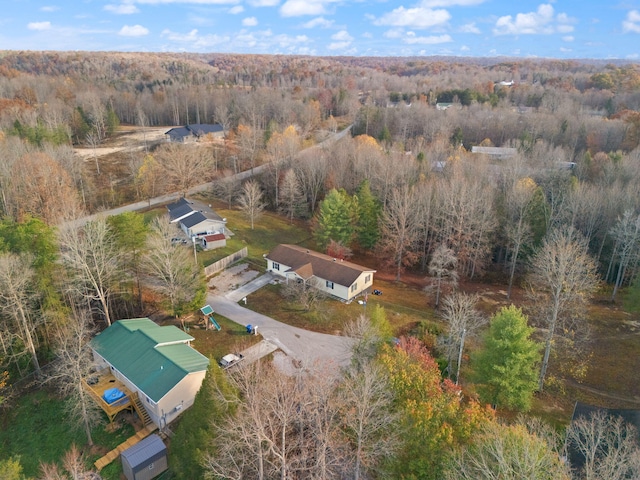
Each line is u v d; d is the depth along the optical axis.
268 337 45.50
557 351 44.31
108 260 44.84
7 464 25.38
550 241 53.25
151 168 81.25
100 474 31.27
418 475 23.41
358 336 37.06
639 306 49.06
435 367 31.56
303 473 26.53
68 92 142.38
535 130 109.12
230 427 26.16
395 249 62.03
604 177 73.81
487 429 22.80
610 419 28.67
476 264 62.44
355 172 79.75
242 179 91.00
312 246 70.56
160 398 33.53
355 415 26.09
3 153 74.25
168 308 45.94
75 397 34.00
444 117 118.25
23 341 38.75
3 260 36.34
